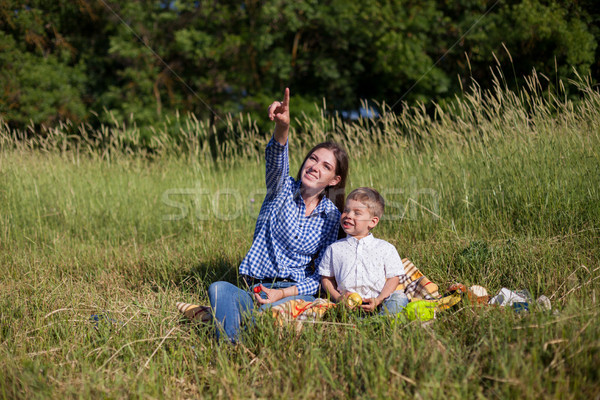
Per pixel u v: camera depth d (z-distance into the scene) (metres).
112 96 14.38
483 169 4.77
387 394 1.83
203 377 2.14
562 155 4.41
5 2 14.15
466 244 3.76
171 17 14.47
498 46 11.06
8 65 14.13
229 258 4.14
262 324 2.38
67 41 15.35
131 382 2.05
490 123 5.03
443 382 1.85
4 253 4.67
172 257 4.35
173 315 2.81
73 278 4.02
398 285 2.95
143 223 5.73
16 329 2.69
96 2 14.35
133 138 7.41
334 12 14.01
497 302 2.64
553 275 3.04
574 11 10.95
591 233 3.69
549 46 10.56
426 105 12.87
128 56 14.20
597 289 2.66
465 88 10.28
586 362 1.90
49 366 2.19
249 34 14.28
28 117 13.53
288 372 2.05
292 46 15.51
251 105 13.89
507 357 1.98
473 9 13.38
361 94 15.01
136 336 2.56
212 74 14.36
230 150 7.16
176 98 14.33
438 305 2.62
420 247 3.94
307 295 2.81
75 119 14.05
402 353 2.05
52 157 6.99
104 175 6.81
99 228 5.74
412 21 13.36
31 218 5.66
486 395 1.86
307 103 13.86
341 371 2.06
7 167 6.31
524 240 3.70
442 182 4.92
